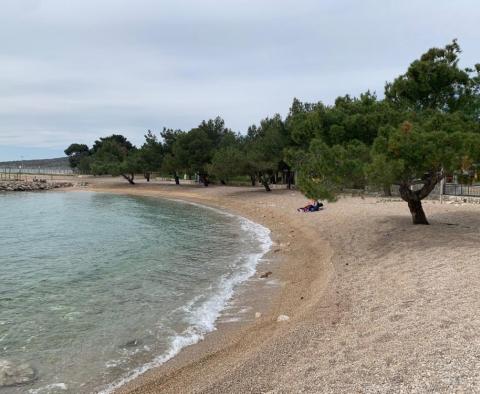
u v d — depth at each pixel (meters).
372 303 10.88
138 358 10.30
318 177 17.86
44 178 114.88
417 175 16.77
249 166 51.53
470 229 18.11
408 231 18.70
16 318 13.22
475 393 5.99
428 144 14.78
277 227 30.30
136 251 23.45
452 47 19.72
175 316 13.08
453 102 19.62
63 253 23.31
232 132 71.81
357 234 20.98
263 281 16.61
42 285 16.94
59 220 38.31
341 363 7.68
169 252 22.95
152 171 84.69
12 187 86.06
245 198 48.91
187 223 34.81
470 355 7.08
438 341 7.79
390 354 7.63
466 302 9.53
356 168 15.95
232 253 22.30
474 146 14.27
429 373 6.73
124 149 121.06
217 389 7.52
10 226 34.44
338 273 14.73
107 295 15.41
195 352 10.41
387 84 21.38
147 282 17.00
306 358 8.22
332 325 9.87
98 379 9.33
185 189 66.81
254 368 8.14
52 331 12.12
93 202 58.09
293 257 20.27
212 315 13.08
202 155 66.06
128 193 74.94
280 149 48.03
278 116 51.88
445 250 14.59
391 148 15.14
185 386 8.34
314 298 12.74
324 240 21.53
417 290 11.02
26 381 9.29
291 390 6.98
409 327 8.70
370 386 6.64
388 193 19.88
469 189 29.48
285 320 11.52
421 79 19.25
